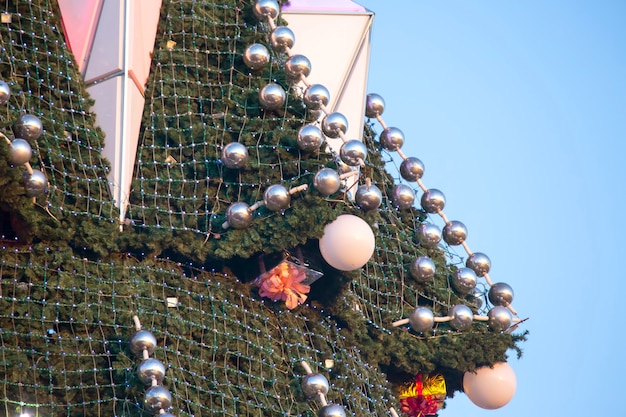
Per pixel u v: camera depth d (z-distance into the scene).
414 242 38.53
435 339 37.09
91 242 32.25
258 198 33.78
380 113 39.41
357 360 35.50
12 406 29.89
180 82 35.12
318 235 33.44
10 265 31.16
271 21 36.19
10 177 30.48
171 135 34.53
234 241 33.31
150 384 30.02
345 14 39.44
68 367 30.78
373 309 36.47
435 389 38.22
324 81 38.72
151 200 33.81
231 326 32.91
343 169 34.69
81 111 33.62
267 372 32.78
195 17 35.81
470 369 37.44
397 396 37.69
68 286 31.42
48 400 30.41
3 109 31.64
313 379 32.44
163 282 32.78
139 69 34.81
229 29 36.16
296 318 34.59
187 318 32.34
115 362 30.73
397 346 36.59
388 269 37.19
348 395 34.41
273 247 33.34
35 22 33.53
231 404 31.69
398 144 38.97
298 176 33.88
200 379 31.61
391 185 39.00
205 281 33.34
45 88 33.28
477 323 37.81
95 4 35.12
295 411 32.66
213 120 34.81
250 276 34.41
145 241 33.03
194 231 33.56
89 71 34.62
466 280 37.84
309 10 39.25
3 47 32.75
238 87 35.31
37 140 32.25
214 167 34.44
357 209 34.50
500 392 37.59
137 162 34.28
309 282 34.34
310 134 33.75
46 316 30.98
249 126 34.72
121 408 30.56
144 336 30.45
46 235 31.75
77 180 32.75
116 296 31.80
